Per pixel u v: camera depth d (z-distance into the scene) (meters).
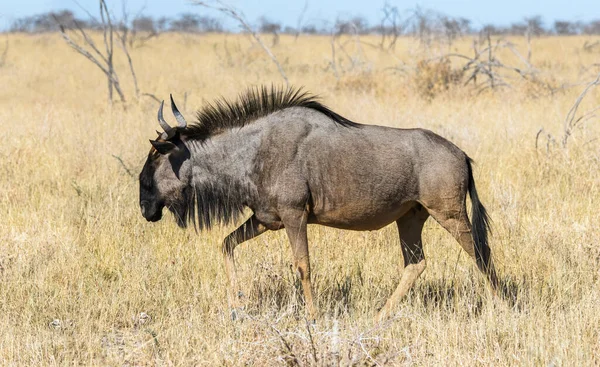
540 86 62.06
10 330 19.69
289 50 120.88
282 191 20.94
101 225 27.70
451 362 18.06
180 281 23.50
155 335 19.36
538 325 19.59
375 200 21.03
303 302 22.17
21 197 31.72
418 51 79.50
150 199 22.38
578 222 28.72
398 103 58.31
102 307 21.58
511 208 29.08
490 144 39.66
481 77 74.44
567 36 175.00
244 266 24.02
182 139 21.91
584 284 22.89
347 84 70.12
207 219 22.39
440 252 26.03
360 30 179.25
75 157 37.00
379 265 25.00
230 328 20.08
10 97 69.94
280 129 21.11
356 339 18.14
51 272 24.02
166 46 129.50
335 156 20.86
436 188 21.03
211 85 75.56
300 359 17.83
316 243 26.55
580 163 34.97
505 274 23.98
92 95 70.69
